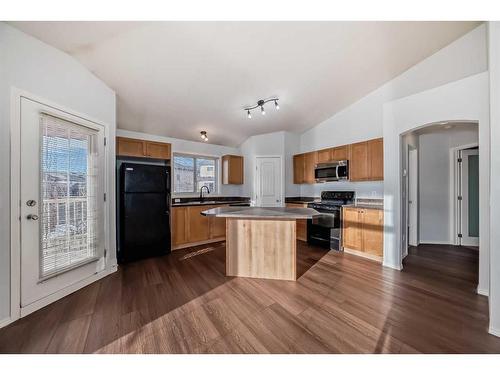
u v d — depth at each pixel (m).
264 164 5.09
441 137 4.19
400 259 2.95
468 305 2.04
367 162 3.67
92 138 2.58
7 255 1.75
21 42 1.85
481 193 2.26
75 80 2.34
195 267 3.08
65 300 2.13
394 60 2.93
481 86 2.29
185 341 1.57
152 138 4.31
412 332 1.66
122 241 3.28
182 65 2.54
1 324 1.71
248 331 1.67
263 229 2.71
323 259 3.37
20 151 1.84
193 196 4.97
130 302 2.10
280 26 2.12
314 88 3.40
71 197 2.31
